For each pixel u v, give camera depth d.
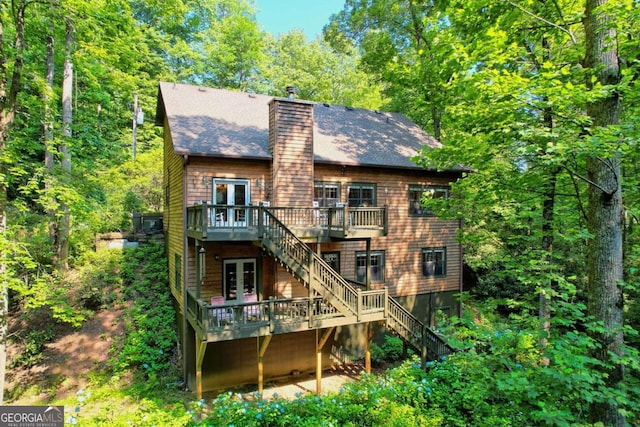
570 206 8.88
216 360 10.22
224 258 10.87
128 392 9.62
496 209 11.00
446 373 8.12
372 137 14.61
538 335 5.74
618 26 5.53
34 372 10.25
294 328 9.23
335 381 10.98
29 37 12.62
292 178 11.25
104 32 12.68
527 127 6.30
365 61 20.52
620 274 5.66
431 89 8.80
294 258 9.37
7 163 9.59
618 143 4.88
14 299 12.73
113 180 17.48
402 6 18.56
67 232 13.62
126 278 13.59
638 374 6.24
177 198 11.77
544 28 8.10
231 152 10.57
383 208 10.68
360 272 12.95
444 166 8.38
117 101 22.14
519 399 5.26
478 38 7.98
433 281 14.15
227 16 32.62
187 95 13.49
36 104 11.12
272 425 6.79
